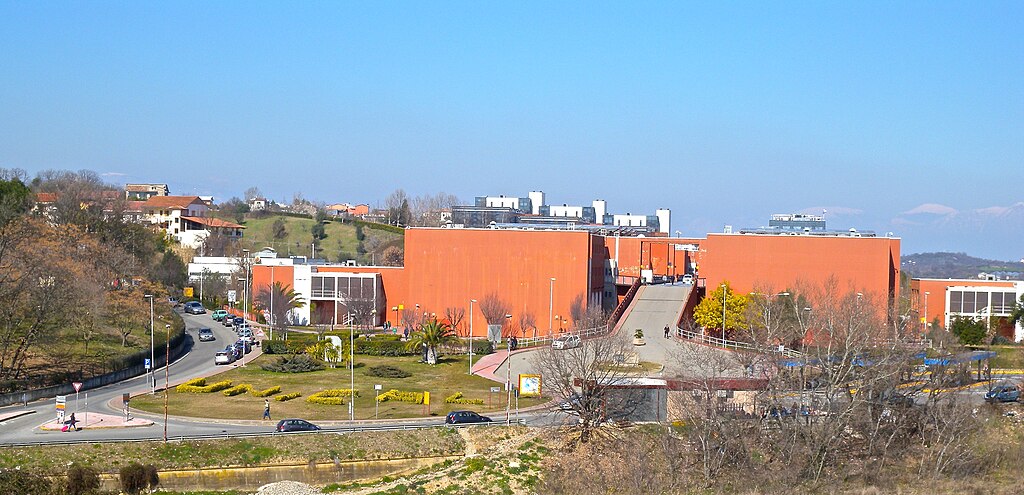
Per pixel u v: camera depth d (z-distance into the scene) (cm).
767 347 10875
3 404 10769
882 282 16400
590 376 10500
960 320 16138
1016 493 9169
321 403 11356
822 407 10075
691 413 9831
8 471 8331
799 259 16700
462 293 17575
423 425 10338
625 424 10325
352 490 8700
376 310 18112
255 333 17162
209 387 12012
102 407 10906
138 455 8925
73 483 8306
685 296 18450
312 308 18312
